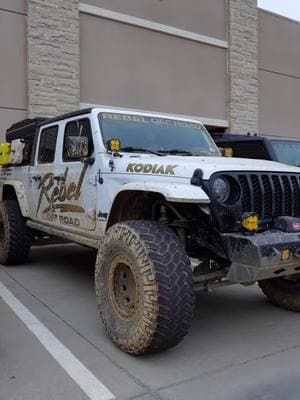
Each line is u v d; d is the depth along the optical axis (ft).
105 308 12.18
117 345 11.74
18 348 11.95
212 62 42.39
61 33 33.06
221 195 11.23
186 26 40.19
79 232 15.72
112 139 14.10
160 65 38.58
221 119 43.21
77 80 33.73
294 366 10.93
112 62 35.78
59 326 13.64
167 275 10.46
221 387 9.83
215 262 12.81
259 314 15.06
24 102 32.01
